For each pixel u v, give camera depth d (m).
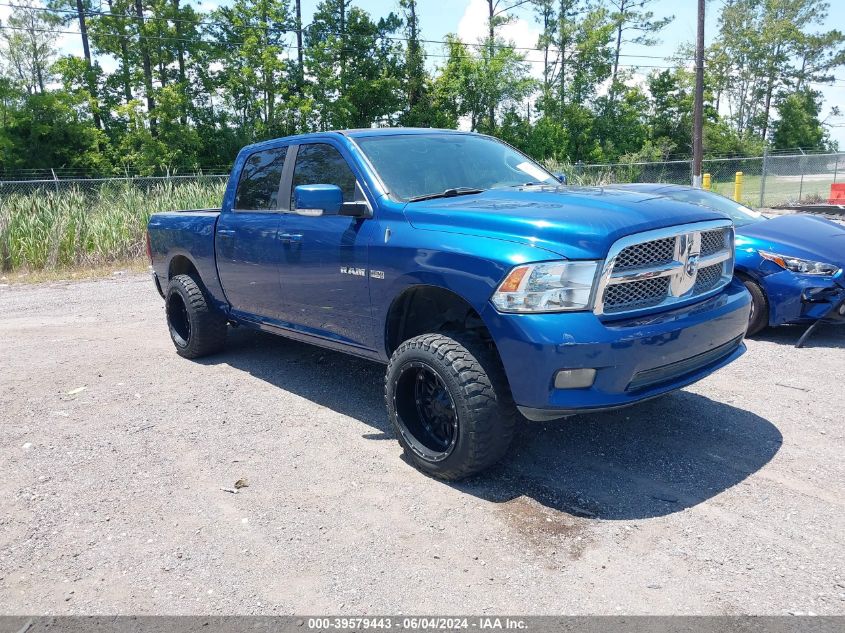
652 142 59.72
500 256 3.57
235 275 5.83
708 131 60.81
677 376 3.82
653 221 3.65
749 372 5.77
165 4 42.88
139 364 6.66
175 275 7.00
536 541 3.34
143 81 43.69
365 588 3.02
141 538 3.50
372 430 4.80
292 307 5.22
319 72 46.31
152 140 40.62
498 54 50.19
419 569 3.14
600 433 4.59
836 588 2.88
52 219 14.64
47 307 9.92
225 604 2.95
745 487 3.78
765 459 4.11
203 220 6.25
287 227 5.08
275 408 5.30
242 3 44.78
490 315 3.60
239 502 3.83
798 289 6.40
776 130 75.88
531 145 51.94
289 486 4.00
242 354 6.85
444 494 3.84
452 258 3.78
